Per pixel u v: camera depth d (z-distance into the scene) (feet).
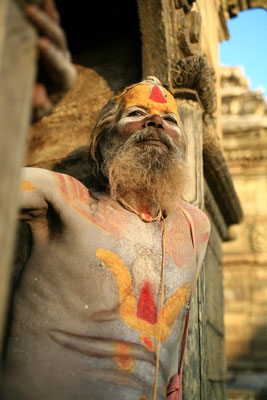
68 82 2.59
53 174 4.29
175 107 5.18
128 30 8.13
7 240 1.78
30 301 3.89
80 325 3.70
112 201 4.48
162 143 4.74
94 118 7.92
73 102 8.26
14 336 3.80
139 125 4.78
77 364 3.54
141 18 7.29
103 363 3.58
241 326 28.04
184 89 7.47
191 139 7.35
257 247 29.12
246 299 28.48
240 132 30.81
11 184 1.83
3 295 1.76
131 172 4.50
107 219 4.25
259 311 28.14
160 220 4.71
